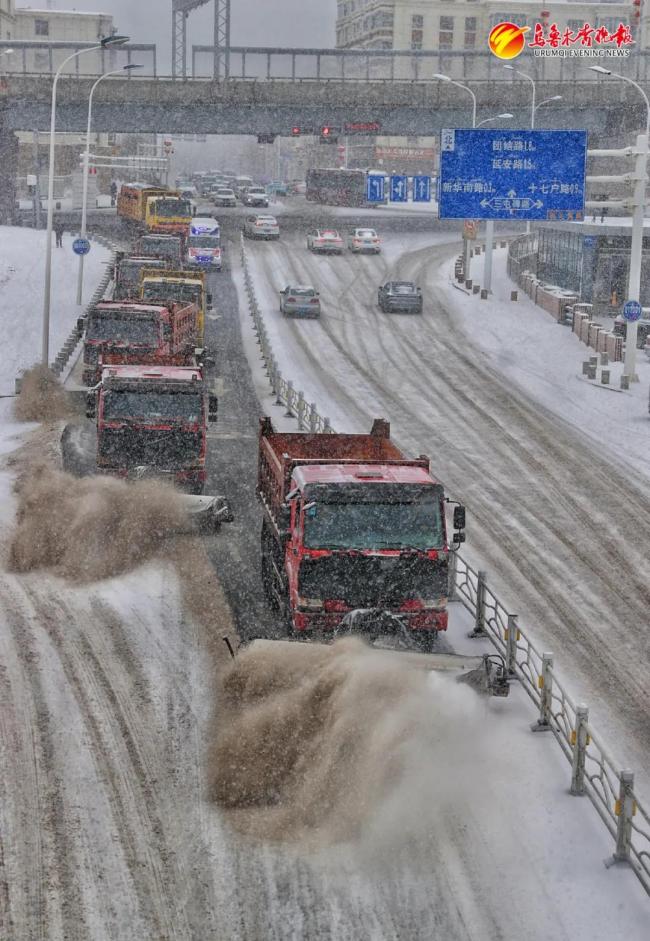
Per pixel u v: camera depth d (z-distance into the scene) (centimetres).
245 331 4944
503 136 3766
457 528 1534
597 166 11344
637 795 1268
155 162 13062
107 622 1720
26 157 13650
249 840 1134
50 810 1174
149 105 8556
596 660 1658
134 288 4684
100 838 1127
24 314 5091
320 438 1944
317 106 8556
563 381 4072
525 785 1255
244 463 2786
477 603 1720
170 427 2258
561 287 6172
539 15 15650
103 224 9450
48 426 3167
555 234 6284
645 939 1002
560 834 1162
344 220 9869
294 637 1550
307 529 1505
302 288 5378
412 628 1518
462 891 1061
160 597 1833
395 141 14938
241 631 1688
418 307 5512
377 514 1516
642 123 8581
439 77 5991
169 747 1319
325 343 4750
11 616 1738
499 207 3809
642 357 4519
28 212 10300
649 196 11038
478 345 4803
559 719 1405
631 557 2156
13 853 1095
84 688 1477
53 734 1342
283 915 1016
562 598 1920
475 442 3136
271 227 8225
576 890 1070
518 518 2400
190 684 1496
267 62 9375
